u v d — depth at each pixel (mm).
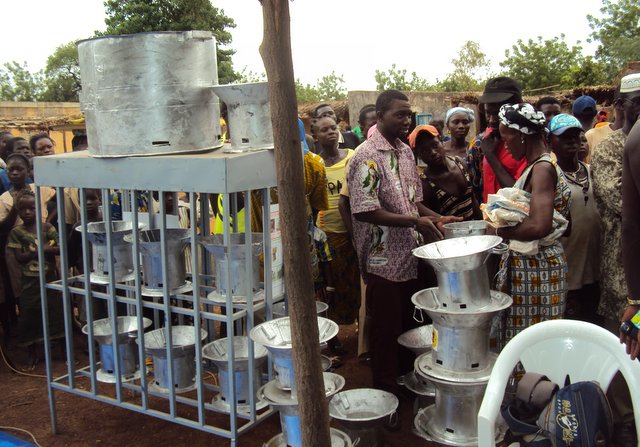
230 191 2885
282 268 3322
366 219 3590
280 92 1782
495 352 3326
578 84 26969
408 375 3746
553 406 2395
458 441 2951
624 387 3152
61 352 5113
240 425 3713
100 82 3133
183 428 3721
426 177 4188
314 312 1953
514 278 3039
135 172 3180
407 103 3615
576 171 3795
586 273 3832
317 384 1984
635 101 3234
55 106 21703
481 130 4684
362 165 3562
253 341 3000
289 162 1824
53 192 5598
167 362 3424
